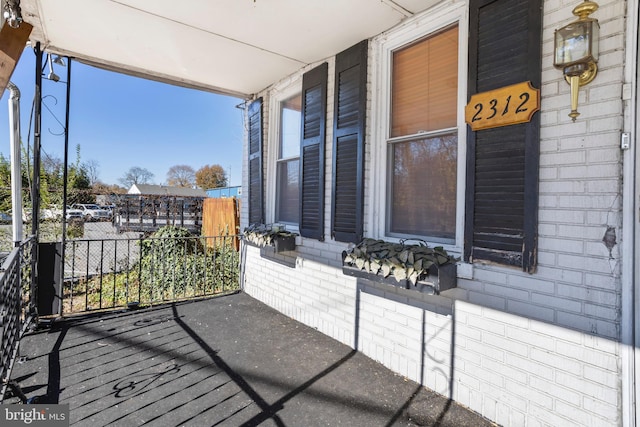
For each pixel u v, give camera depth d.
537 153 1.80
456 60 2.38
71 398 2.14
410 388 2.36
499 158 1.96
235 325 3.51
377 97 2.90
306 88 3.65
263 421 1.95
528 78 1.83
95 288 5.28
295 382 2.39
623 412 1.54
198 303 4.30
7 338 2.22
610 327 1.58
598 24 1.59
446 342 2.26
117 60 3.67
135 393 2.21
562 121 1.72
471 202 2.10
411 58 2.71
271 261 4.24
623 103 1.55
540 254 1.80
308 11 2.59
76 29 2.98
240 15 2.68
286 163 4.31
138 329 3.34
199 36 3.07
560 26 1.74
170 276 5.25
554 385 1.75
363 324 2.90
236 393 2.23
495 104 1.97
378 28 2.79
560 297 1.73
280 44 3.16
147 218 11.56
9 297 2.27
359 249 2.60
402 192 2.77
